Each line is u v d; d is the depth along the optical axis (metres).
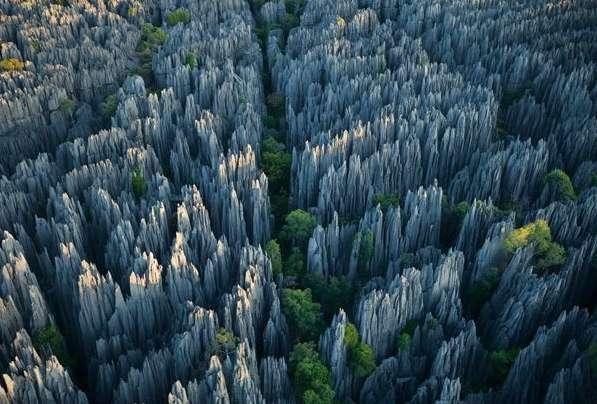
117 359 52.34
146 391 48.19
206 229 62.00
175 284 56.16
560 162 74.75
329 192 68.50
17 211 67.25
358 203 70.44
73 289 55.97
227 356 48.12
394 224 62.62
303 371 49.53
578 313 52.00
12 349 50.41
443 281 54.81
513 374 48.47
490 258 58.66
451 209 67.94
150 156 74.88
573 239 60.16
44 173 72.19
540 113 83.56
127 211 63.38
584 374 46.91
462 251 62.75
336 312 59.72
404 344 51.97
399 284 53.31
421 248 63.12
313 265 62.25
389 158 71.69
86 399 48.41
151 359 48.59
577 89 83.38
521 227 59.53
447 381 45.59
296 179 74.00
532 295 52.56
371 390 50.81
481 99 83.69
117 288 52.81
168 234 63.09
